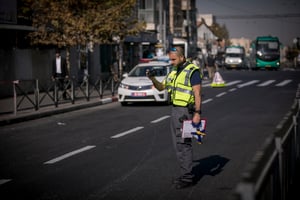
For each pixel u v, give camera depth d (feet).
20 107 72.28
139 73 90.79
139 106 86.58
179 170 35.45
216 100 93.56
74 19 98.84
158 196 28.73
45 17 101.96
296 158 29.86
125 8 105.91
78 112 78.84
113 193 29.53
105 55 165.99
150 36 199.52
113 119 67.97
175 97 29.71
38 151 44.24
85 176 34.09
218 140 48.37
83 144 47.44
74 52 133.08
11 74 103.04
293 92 112.06
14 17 102.58
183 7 317.42
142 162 38.45
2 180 33.24
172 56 29.73
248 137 49.90
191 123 28.63
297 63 363.97
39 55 114.93
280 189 20.56
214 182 31.94
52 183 32.24
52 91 81.05
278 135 20.10
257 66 289.33
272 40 289.33
